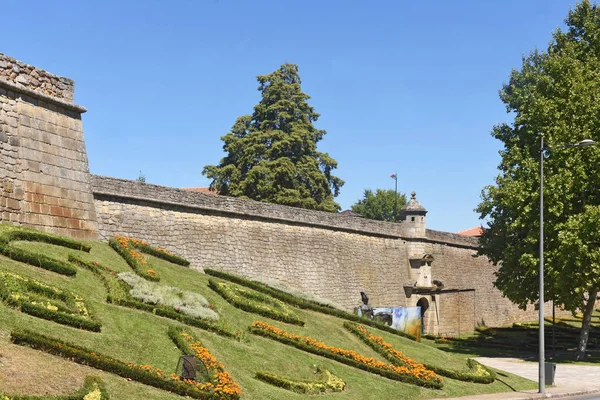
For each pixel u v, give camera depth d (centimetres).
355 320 3484
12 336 1602
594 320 6650
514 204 4059
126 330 2041
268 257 4112
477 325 6281
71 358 1658
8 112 2611
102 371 1686
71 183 2892
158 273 2845
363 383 2442
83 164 2994
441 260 5906
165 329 2173
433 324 5516
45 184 2736
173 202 3519
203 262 3644
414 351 3183
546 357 4397
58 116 2891
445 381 2762
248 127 6788
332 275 4625
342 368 2539
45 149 2772
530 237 3959
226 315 2659
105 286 2378
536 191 4000
